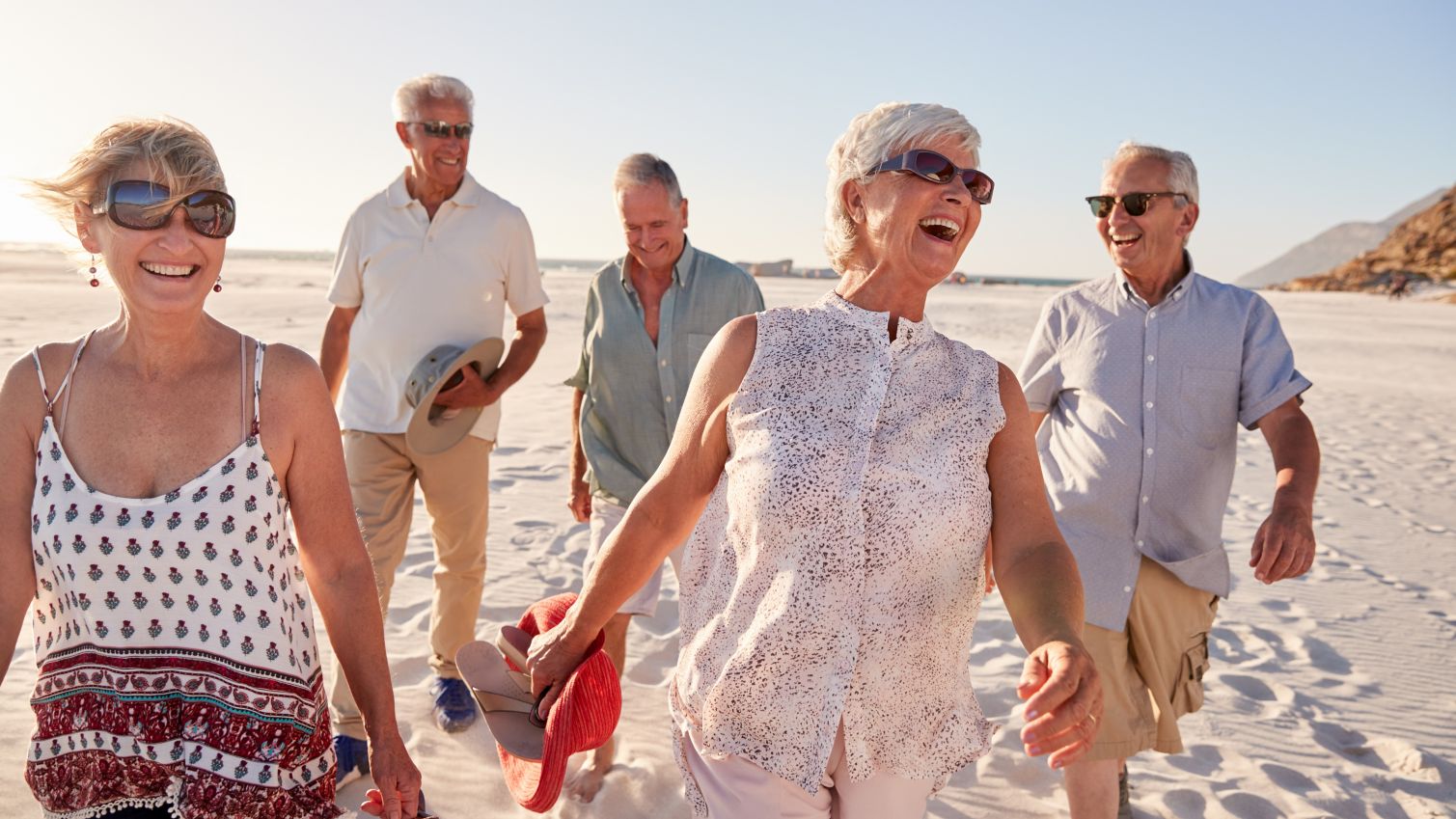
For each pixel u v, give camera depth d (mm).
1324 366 22094
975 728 1872
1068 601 1686
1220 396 2996
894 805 1818
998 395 1888
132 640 1814
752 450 1796
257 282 44688
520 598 5176
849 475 1740
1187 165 3027
